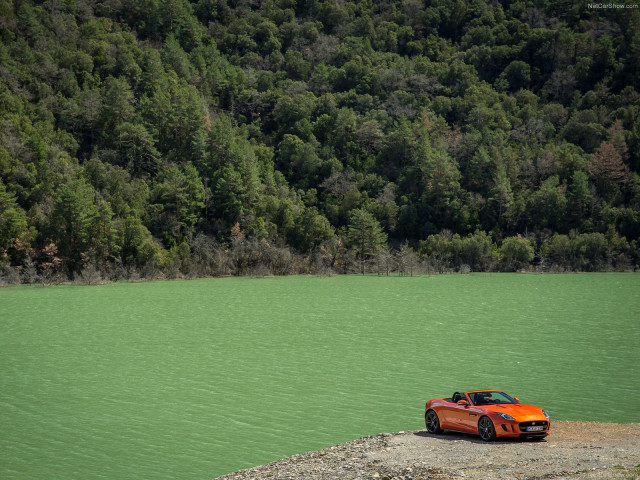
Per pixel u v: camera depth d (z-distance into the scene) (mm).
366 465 23328
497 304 100312
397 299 108688
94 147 178750
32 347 63188
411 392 43094
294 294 117500
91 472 28391
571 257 171625
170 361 55375
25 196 146750
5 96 173125
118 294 117312
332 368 51719
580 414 35938
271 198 172000
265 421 36344
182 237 159250
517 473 20156
